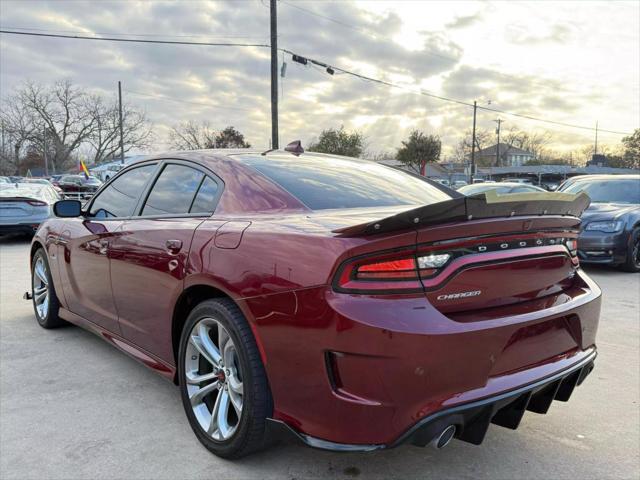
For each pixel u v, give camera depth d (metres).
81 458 2.48
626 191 8.87
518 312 2.17
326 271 1.96
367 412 1.91
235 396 2.39
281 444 2.64
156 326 2.94
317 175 2.97
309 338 2.00
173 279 2.70
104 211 3.76
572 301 2.42
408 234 1.92
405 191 3.12
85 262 3.65
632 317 5.34
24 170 83.94
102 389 3.28
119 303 3.29
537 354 2.25
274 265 2.14
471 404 1.96
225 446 2.42
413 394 1.89
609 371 3.76
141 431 2.75
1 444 2.60
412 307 1.91
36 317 4.75
